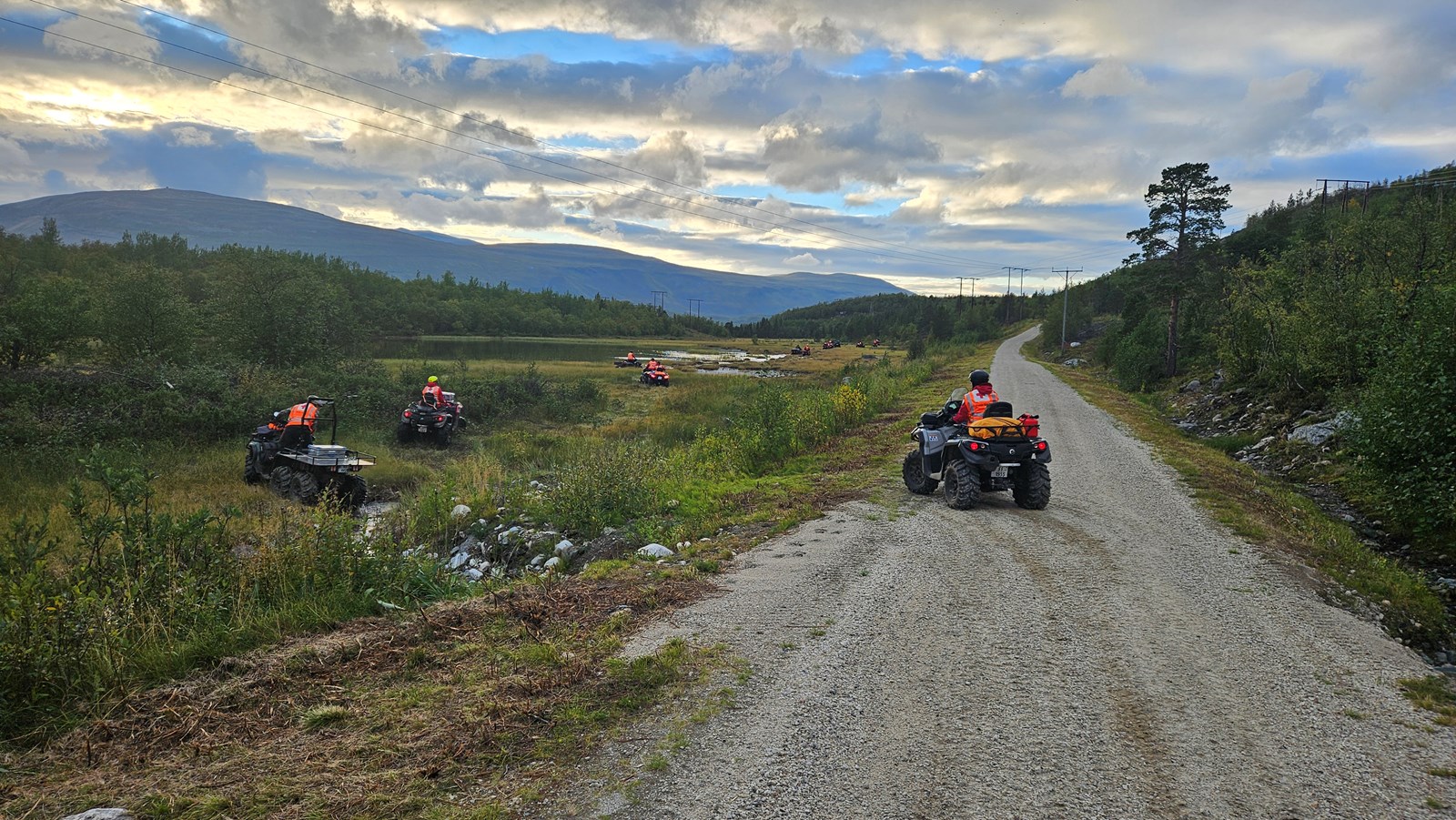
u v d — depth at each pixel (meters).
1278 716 4.44
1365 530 11.73
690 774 3.59
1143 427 21.00
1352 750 4.06
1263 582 7.24
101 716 4.11
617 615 5.77
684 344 116.81
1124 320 53.72
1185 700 4.61
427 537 10.75
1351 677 5.07
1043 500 10.33
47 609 4.64
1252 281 27.56
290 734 3.91
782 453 15.46
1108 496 11.48
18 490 12.54
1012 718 4.30
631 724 4.09
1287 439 17.88
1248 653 5.44
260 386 21.03
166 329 22.78
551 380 35.72
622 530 9.43
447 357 60.00
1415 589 7.78
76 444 15.54
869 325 155.50
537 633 5.42
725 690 4.52
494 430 24.33
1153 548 8.41
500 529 10.61
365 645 5.12
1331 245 22.41
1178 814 3.39
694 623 5.71
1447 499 10.53
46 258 78.44
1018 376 40.44
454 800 3.30
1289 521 10.29
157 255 97.25
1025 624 5.86
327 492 8.07
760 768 3.66
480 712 4.14
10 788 3.42
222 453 16.50
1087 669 5.04
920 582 6.89
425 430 20.48
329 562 6.49
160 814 3.17
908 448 16.09
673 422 24.81
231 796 3.29
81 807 3.24
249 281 27.64
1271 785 3.67
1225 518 10.06
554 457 18.64
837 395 21.56
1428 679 5.12
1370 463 12.05
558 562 8.57
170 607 5.29
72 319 20.56
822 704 4.38
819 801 3.41
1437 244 19.59
